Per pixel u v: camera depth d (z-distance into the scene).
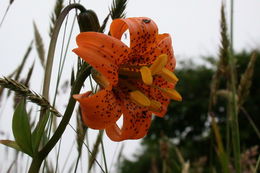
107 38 0.29
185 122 3.54
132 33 0.31
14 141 0.30
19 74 0.44
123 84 0.33
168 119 3.56
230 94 0.46
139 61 0.33
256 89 3.38
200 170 0.65
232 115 0.43
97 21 0.32
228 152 0.48
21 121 0.28
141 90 0.33
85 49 0.28
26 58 0.44
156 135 3.55
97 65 0.28
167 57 0.32
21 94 0.28
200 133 3.48
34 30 0.45
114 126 0.33
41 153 0.29
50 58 0.33
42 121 0.29
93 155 0.39
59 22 0.33
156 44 0.33
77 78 0.30
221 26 0.46
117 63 0.30
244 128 3.20
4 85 0.28
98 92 0.30
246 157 0.56
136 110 0.32
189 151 3.32
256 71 3.40
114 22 0.31
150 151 3.34
